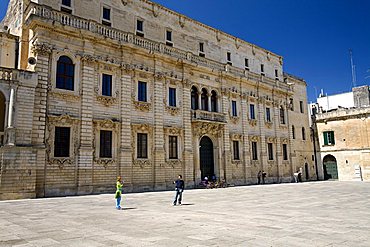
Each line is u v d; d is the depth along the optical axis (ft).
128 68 103.86
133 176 100.94
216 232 35.14
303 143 181.68
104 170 93.86
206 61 132.05
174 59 117.50
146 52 108.88
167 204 64.75
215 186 120.06
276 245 28.91
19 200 72.02
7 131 75.25
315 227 38.19
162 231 35.81
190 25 134.92
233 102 143.54
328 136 183.83
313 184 138.92
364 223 41.11
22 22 97.76
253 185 136.46
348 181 163.94
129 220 43.88
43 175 81.61
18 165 75.56
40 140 81.97
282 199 74.38
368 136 167.84
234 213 50.90
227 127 136.46
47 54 86.74
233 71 143.64
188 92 122.52
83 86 92.38
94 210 55.06
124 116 100.63
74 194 86.69
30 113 79.61
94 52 96.94
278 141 161.89
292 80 185.06
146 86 110.22
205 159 129.49
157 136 108.88
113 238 32.12
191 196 83.25
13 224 40.55
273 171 156.56
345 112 176.76
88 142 90.94
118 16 110.11
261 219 44.57
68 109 89.20
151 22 120.26
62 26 88.58
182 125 119.03
